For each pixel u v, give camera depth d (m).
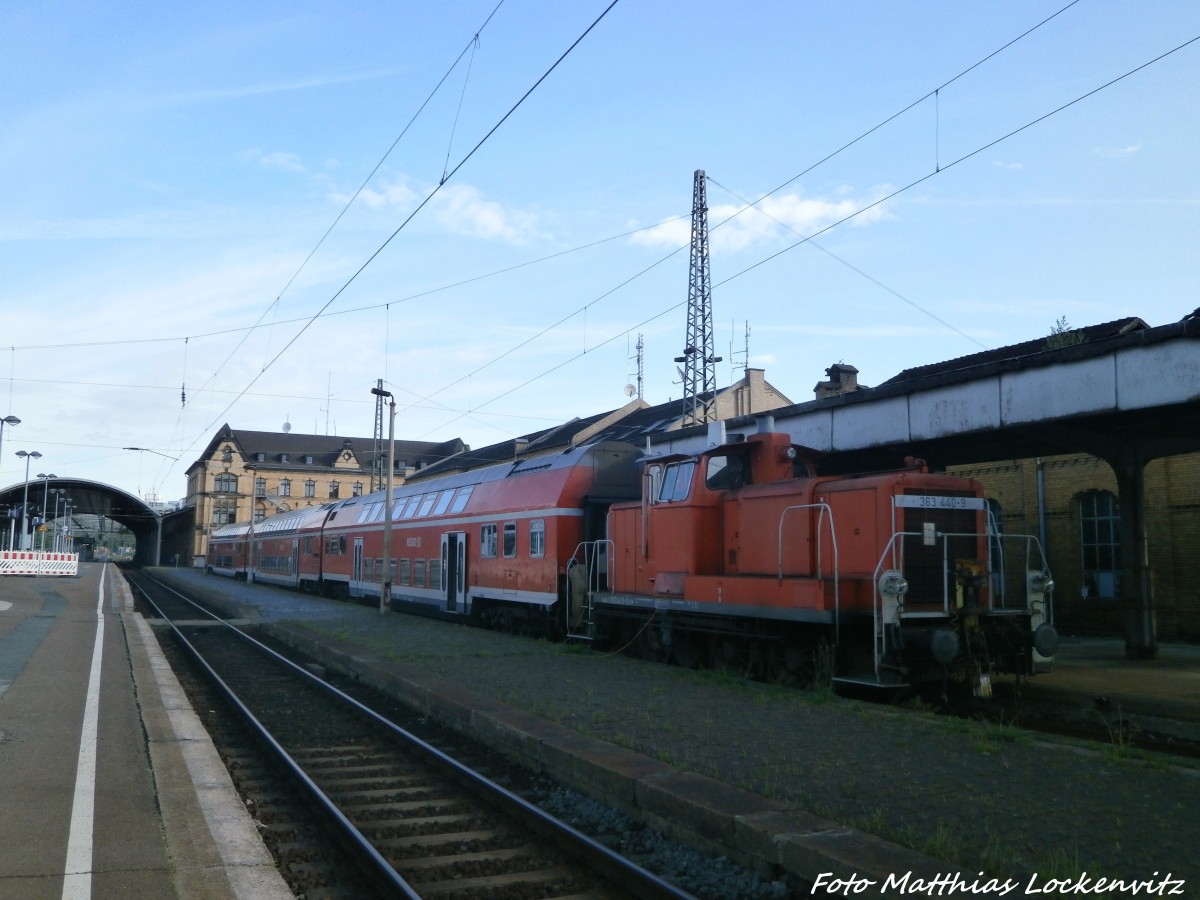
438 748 10.11
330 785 8.70
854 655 11.62
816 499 12.47
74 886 5.23
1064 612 21.34
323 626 22.67
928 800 6.68
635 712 10.18
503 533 21.67
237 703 12.62
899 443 15.62
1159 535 19.67
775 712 10.16
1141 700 10.91
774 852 5.74
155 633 24.27
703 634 14.53
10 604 26.12
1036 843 5.75
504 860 6.59
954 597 11.49
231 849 6.08
